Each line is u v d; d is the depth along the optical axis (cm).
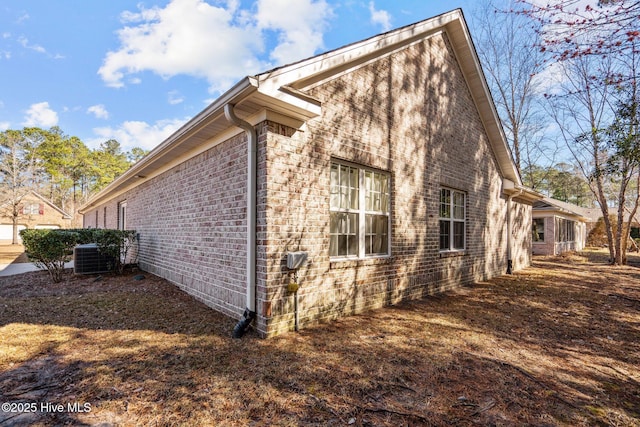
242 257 453
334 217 504
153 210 838
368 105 546
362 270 530
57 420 230
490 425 234
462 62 819
